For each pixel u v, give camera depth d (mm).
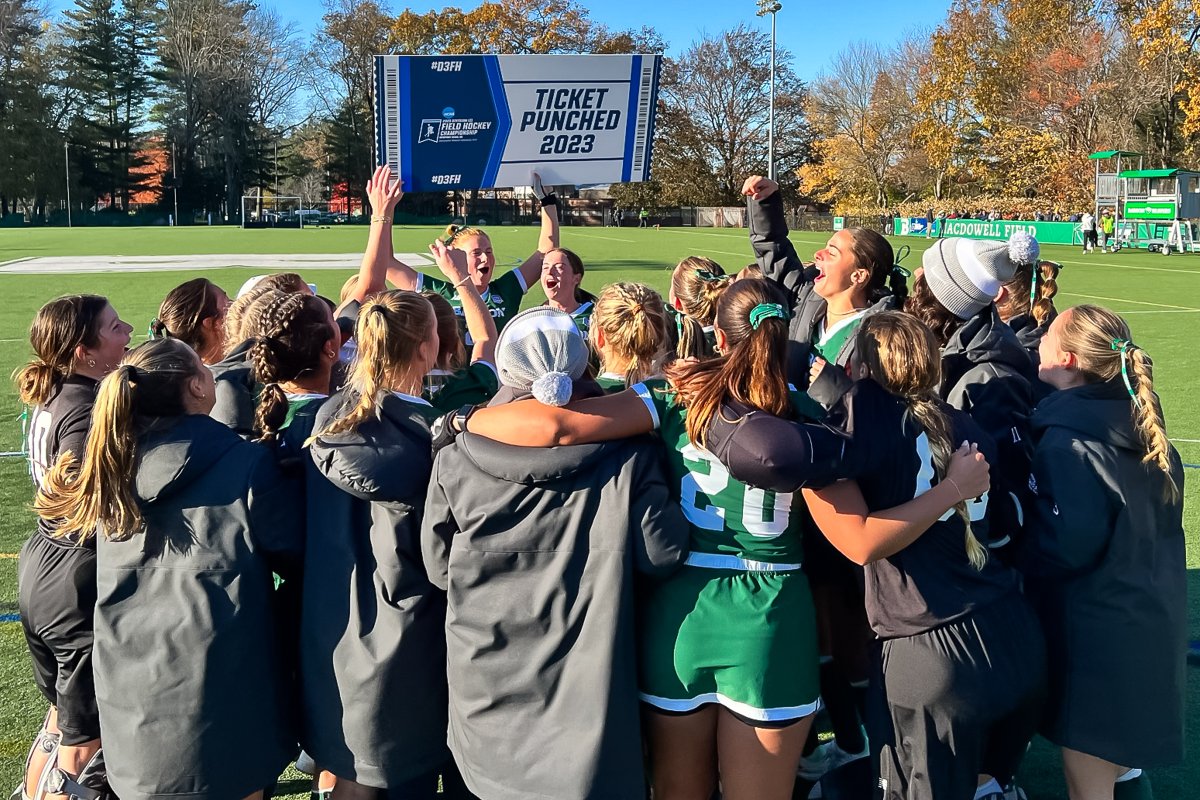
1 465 6383
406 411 2275
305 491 2363
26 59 63844
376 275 3521
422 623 2270
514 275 4777
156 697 2217
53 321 2807
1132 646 2332
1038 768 3123
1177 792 2898
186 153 67875
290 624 2465
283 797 3041
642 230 45406
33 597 2592
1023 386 2697
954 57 45688
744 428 2035
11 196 64125
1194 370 9750
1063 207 41188
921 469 2174
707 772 2299
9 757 3090
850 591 2857
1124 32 40406
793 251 4172
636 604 2283
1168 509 2379
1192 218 30703
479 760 2168
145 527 2242
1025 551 2391
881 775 2307
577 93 3551
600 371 2668
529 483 2078
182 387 2283
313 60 69938
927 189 55938
